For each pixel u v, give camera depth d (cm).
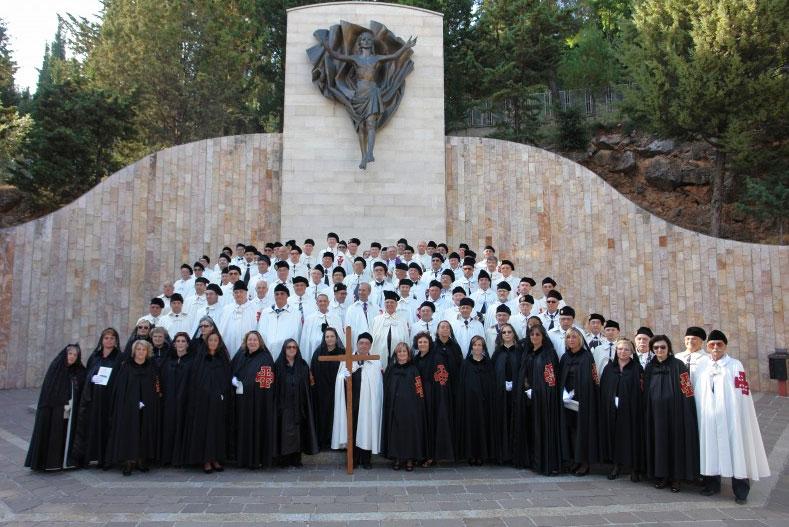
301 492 657
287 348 778
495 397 787
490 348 884
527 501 633
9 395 1238
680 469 665
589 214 1592
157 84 2242
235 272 1012
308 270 1195
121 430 717
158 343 793
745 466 634
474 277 1154
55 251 1391
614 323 810
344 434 784
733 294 1413
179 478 712
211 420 733
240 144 1623
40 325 1359
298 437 754
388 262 1221
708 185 2002
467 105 2373
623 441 714
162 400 760
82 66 2869
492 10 2327
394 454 743
